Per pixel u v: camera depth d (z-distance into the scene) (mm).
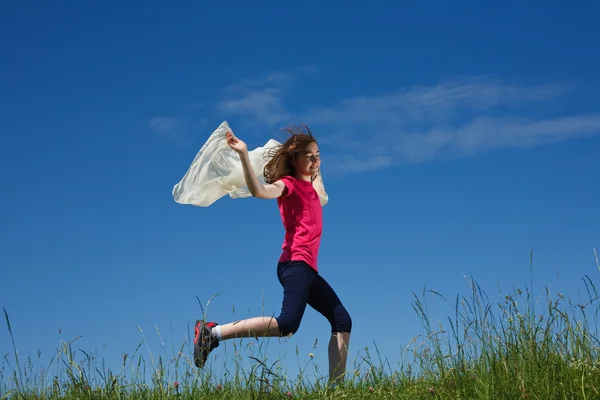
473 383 3588
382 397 3682
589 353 3672
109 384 3570
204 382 3832
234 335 4059
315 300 4465
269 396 3523
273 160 4656
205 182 4621
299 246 4418
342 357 4273
